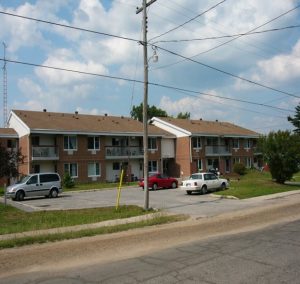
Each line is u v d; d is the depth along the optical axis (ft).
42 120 143.02
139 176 165.89
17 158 89.71
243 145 208.95
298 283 24.29
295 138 112.27
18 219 59.93
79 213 65.21
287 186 107.34
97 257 33.47
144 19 69.92
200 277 25.98
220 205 73.51
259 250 33.76
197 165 181.37
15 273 29.14
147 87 70.13
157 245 37.93
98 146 152.15
